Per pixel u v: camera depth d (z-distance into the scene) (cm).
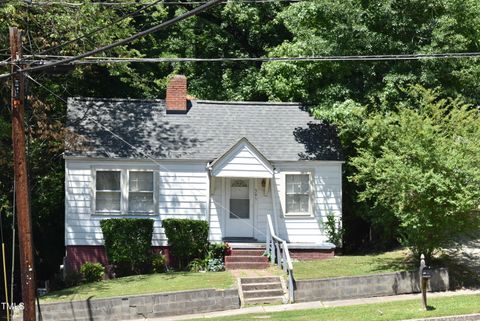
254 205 2789
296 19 2755
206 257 2675
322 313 1962
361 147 2669
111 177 2752
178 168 2762
